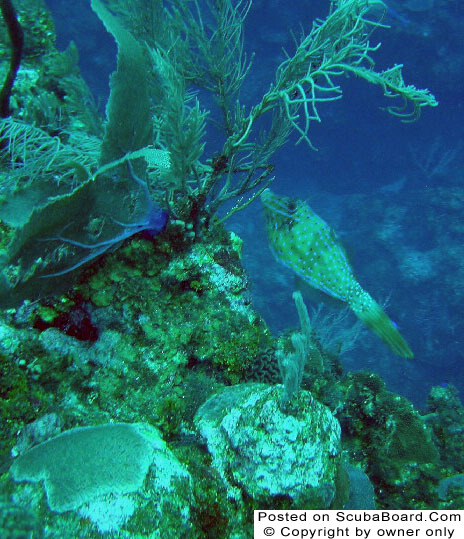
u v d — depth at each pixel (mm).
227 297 3080
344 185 20875
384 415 3684
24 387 2338
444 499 3361
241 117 3107
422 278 14570
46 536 1662
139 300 2842
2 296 2096
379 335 2686
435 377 13742
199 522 2002
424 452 3498
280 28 15180
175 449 2301
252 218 17500
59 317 2662
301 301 2439
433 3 15258
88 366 2633
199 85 3303
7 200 2430
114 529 1698
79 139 3213
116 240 2602
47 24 5180
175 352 2795
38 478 1842
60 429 2271
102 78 15859
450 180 19484
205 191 2889
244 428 2221
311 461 2135
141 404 2590
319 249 2762
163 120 2895
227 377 2922
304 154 20156
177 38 3172
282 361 2434
